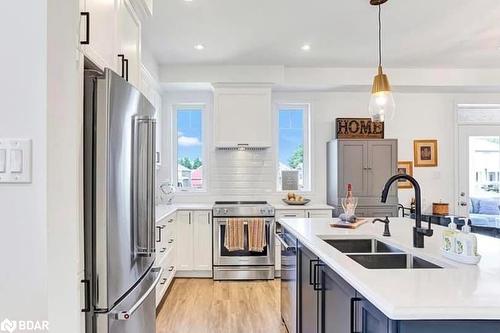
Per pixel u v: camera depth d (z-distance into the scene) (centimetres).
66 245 135
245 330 314
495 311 114
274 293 415
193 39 396
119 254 165
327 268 198
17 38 130
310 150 558
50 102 131
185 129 556
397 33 381
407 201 565
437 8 322
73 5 137
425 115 570
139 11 245
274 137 557
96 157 151
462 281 140
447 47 426
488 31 377
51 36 132
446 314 113
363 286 136
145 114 206
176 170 554
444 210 545
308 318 241
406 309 113
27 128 131
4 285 130
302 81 509
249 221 464
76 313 137
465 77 517
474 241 168
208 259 475
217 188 543
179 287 436
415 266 198
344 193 508
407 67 508
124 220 171
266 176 545
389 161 514
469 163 577
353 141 512
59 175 134
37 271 131
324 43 411
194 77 494
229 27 363
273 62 484
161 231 362
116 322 160
